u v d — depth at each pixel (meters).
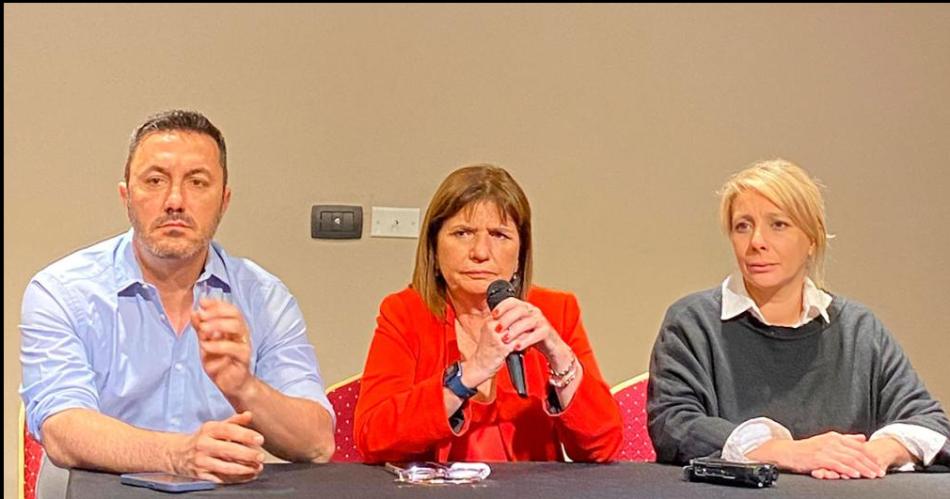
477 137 3.49
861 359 2.29
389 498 1.69
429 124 3.46
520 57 3.52
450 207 2.14
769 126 3.67
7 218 3.20
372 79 3.43
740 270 2.30
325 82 3.40
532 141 3.53
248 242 3.35
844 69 3.70
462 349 2.22
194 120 2.10
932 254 3.74
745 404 2.27
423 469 1.88
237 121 3.34
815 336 2.29
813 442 2.01
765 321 2.29
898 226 3.73
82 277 2.16
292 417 2.03
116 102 3.27
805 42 3.68
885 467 2.00
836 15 3.69
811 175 3.69
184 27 3.31
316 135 3.39
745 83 3.65
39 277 2.15
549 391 2.11
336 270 3.41
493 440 2.20
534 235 3.54
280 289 2.31
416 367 2.21
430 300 2.21
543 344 2.04
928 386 3.74
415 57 3.45
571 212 3.56
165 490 1.70
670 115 3.61
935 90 3.75
